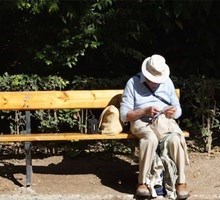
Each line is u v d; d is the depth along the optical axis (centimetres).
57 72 927
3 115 843
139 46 964
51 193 696
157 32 977
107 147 855
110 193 697
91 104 757
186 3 900
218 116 858
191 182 735
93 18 883
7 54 962
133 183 735
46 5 841
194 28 977
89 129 745
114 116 723
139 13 907
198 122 860
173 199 671
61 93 751
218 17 959
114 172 776
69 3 860
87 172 775
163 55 985
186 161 691
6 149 862
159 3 905
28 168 711
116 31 901
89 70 961
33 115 839
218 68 981
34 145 855
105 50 905
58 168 791
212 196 691
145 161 673
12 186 716
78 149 848
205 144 858
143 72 698
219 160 816
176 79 855
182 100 863
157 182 677
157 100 709
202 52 984
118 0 900
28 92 747
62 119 840
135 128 695
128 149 857
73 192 700
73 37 880
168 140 681
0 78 829
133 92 710
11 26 940
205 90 841
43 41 903
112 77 966
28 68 929
